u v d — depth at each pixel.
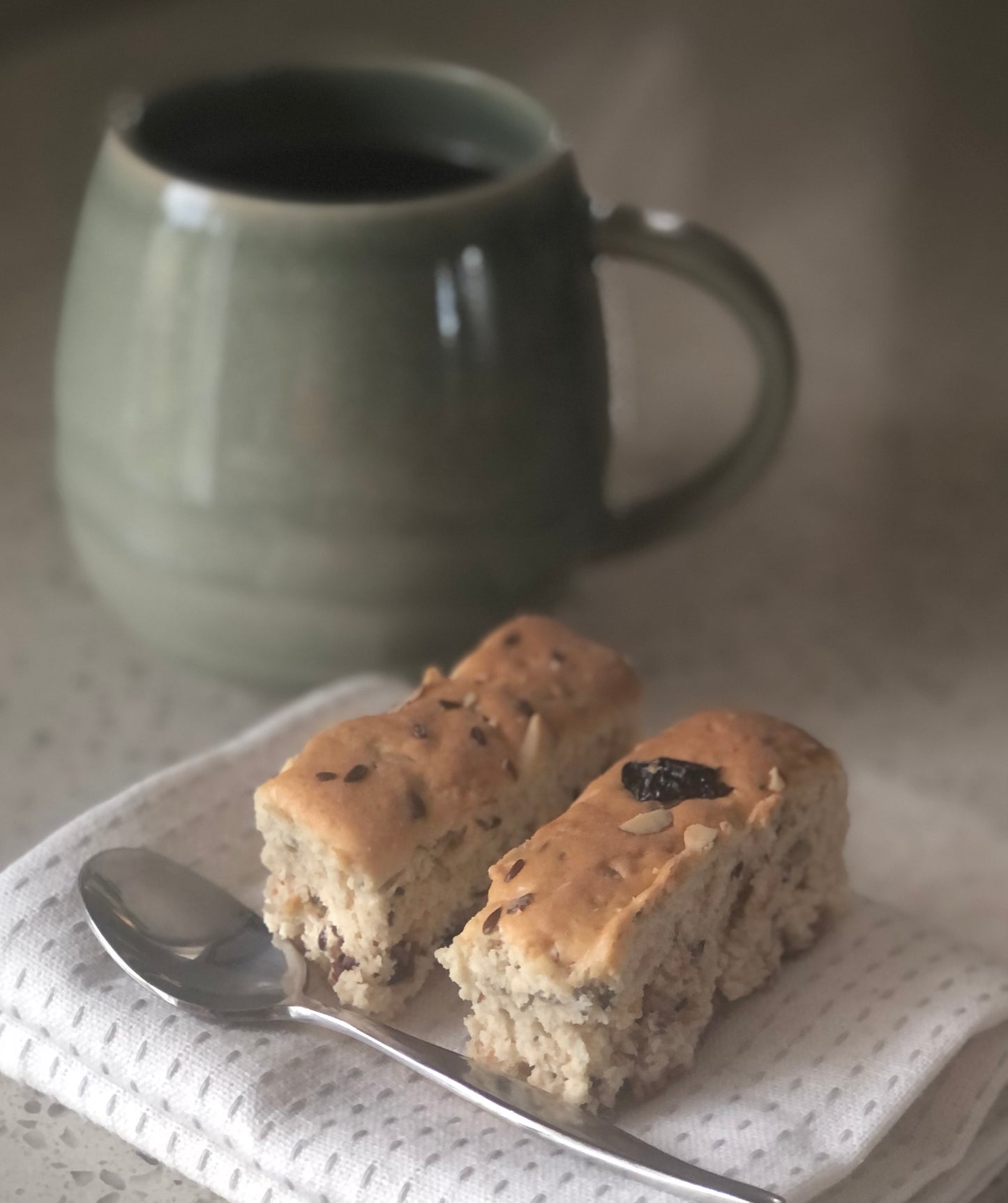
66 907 0.27
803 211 0.60
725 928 0.27
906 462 0.48
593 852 0.25
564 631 0.30
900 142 0.65
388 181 0.35
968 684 0.40
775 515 0.45
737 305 0.35
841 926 0.29
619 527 0.37
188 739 0.37
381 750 0.27
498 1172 0.24
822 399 0.50
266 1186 0.25
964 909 0.32
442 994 0.27
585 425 0.35
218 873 0.29
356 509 0.33
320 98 0.36
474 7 0.67
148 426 0.33
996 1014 0.27
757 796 0.27
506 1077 0.25
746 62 0.68
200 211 0.31
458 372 0.32
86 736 0.37
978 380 0.51
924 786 0.37
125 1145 0.26
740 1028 0.27
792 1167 0.24
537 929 0.24
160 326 0.32
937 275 0.57
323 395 0.32
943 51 0.71
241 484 0.33
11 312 0.50
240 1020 0.26
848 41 0.71
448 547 0.34
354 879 0.26
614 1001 0.24
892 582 0.43
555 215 0.33
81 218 0.34
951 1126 0.26
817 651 0.41
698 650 0.41
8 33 0.61
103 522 0.34
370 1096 0.25
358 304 0.32
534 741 0.28
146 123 0.34
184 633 0.35
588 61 0.66
